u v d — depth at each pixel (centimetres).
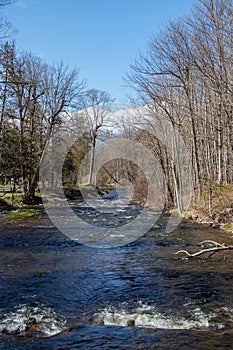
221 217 1678
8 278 831
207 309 637
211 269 909
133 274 877
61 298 699
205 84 1817
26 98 2659
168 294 723
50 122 2898
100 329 552
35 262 995
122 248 1209
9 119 2500
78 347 491
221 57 1549
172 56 1888
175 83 2100
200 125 2350
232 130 1748
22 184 2752
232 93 1470
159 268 932
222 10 1556
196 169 2119
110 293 732
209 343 502
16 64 2438
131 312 625
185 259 1027
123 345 497
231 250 1136
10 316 602
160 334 534
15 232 1511
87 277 848
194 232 1512
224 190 1984
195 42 1675
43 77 2919
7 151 2394
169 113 2188
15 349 484
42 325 566
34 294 720
